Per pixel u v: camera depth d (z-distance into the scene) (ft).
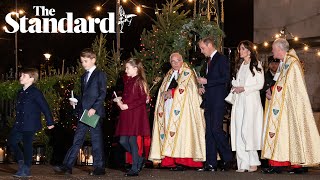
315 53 47.93
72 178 31.22
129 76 32.63
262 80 33.58
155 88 37.19
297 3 49.47
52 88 40.57
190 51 37.42
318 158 32.50
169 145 33.99
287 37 49.83
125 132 31.99
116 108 37.99
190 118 34.17
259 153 35.94
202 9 39.86
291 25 49.67
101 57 39.58
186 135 34.04
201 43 34.32
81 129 32.37
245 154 33.78
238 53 34.45
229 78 34.22
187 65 34.83
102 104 32.24
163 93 34.35
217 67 33.91
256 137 33.53
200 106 34.27
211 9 40.42
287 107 32.91
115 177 31.55
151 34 38.45
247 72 33.65
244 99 33.63
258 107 33.65
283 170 34.37
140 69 32.63
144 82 32.50
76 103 32.86
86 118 31.68
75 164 38.42
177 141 33.96
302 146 32.37
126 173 32.01
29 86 32.07
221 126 33.96
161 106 34.55
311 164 32.45
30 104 31.71
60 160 39.55
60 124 39.75
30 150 31.73
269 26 50.49
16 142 31.86
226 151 34.14
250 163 33.68
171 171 34.09
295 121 32.63
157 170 34.63
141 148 34.94
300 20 49.34
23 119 31.58
